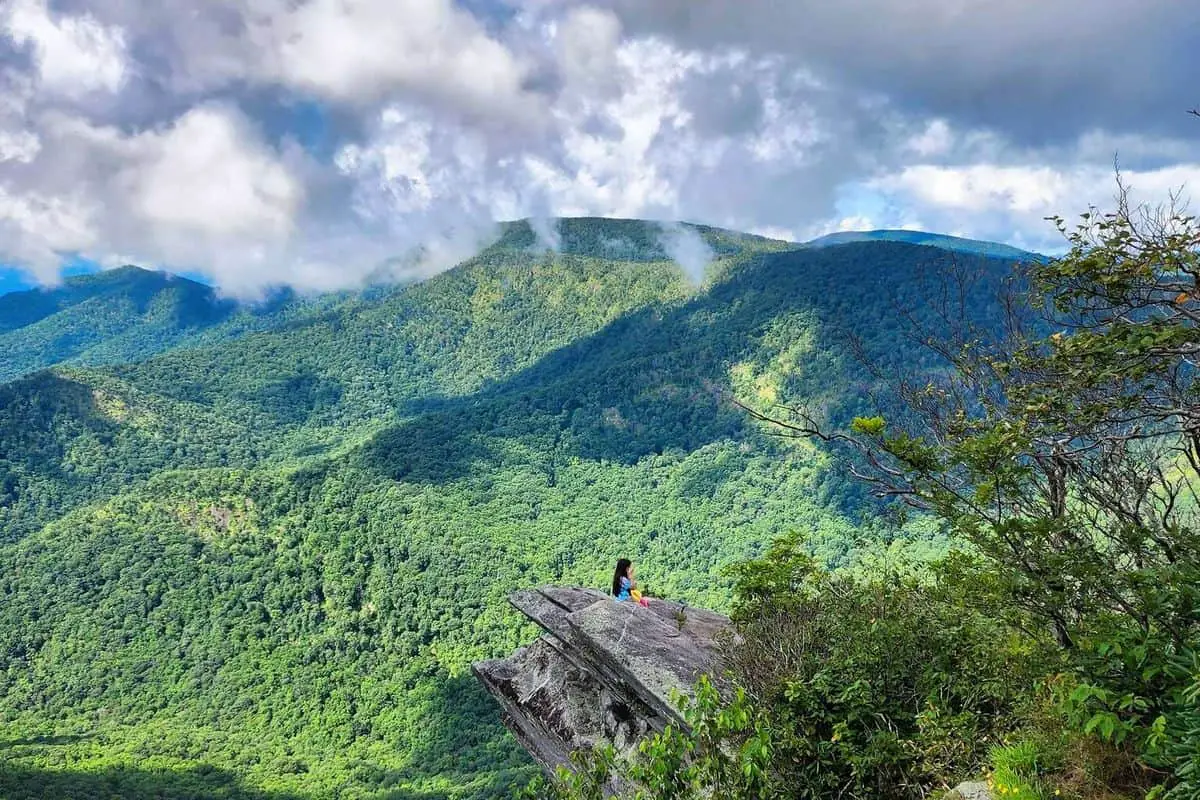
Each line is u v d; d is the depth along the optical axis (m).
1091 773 4.75
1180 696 4.20
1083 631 5.05
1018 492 5.32
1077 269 4.92
